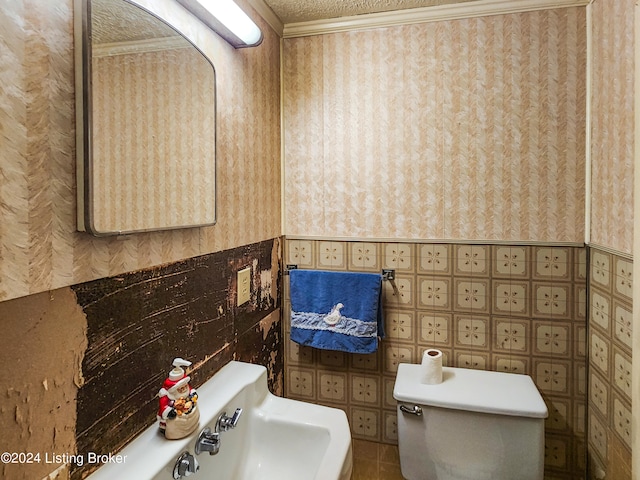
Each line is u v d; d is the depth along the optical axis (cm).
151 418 91
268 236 160
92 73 71
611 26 125
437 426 138
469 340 160
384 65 161
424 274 162
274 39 163
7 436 60
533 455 131
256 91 146
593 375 143
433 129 157
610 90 126
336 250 171
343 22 162
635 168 103
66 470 70
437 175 158
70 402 70
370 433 173
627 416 117
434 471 140
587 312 147
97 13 72
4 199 59
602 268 134
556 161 148
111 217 76
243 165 137
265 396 122
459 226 157
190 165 103
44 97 65
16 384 61
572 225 148
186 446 85
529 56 148
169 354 97
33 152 63
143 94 85
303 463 105
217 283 121
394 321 167
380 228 165
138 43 83
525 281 153
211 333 117
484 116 153
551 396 153
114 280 80
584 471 151
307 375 179
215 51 117
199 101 106
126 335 84
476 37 152
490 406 132
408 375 153
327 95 168
